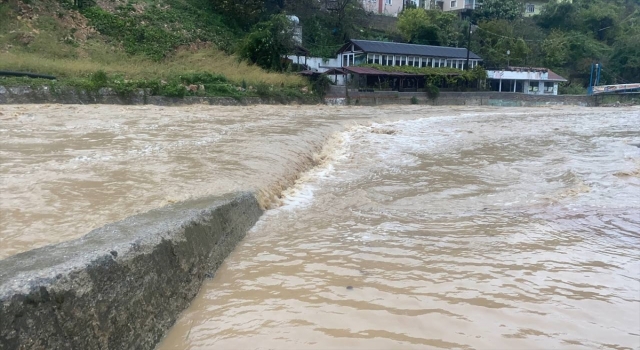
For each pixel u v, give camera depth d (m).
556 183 9.27
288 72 34.53
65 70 22.33
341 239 5.63
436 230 6.10
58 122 13.60
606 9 69.00
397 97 37.94
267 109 24.80
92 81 20.75
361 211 7.00
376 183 9.01
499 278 4.50
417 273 4.58
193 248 4.16
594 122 24.78
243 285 4.22
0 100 17.66
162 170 7.50
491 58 54.81
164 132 12.34
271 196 7.14
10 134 10.84
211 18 39.62
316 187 8.48
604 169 10.62
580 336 3.41
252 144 10.40
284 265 4.73
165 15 36.25
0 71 19.58
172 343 3.25
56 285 2.51
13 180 6.48
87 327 2.64
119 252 3.11
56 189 6.15
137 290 3.16
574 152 13.44
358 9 51.78
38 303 2.39
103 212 5.32
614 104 47.47
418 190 8.55
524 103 44.66
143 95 21.94
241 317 3.62
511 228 6.26
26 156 8.26
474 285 4.31
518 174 10.18
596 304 3.97
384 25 57.50
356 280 4.38
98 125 13.40
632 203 7.70
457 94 41.50
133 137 11.16
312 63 43.09
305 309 3.75
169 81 24.88
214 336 3.33
